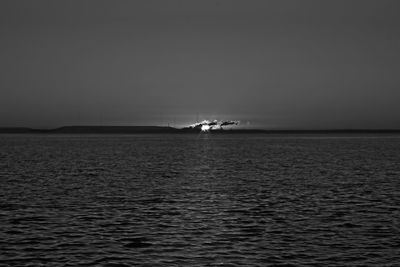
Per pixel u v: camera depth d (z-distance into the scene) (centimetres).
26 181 6906
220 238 3541
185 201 5156
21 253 3161
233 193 5762
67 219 4169
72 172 8375
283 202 5084
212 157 13075
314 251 3209
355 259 3041
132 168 9312
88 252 3186
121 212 4503
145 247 3303
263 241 3456
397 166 9612
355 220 4150
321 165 9956
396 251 3209
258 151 16588
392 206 4825
